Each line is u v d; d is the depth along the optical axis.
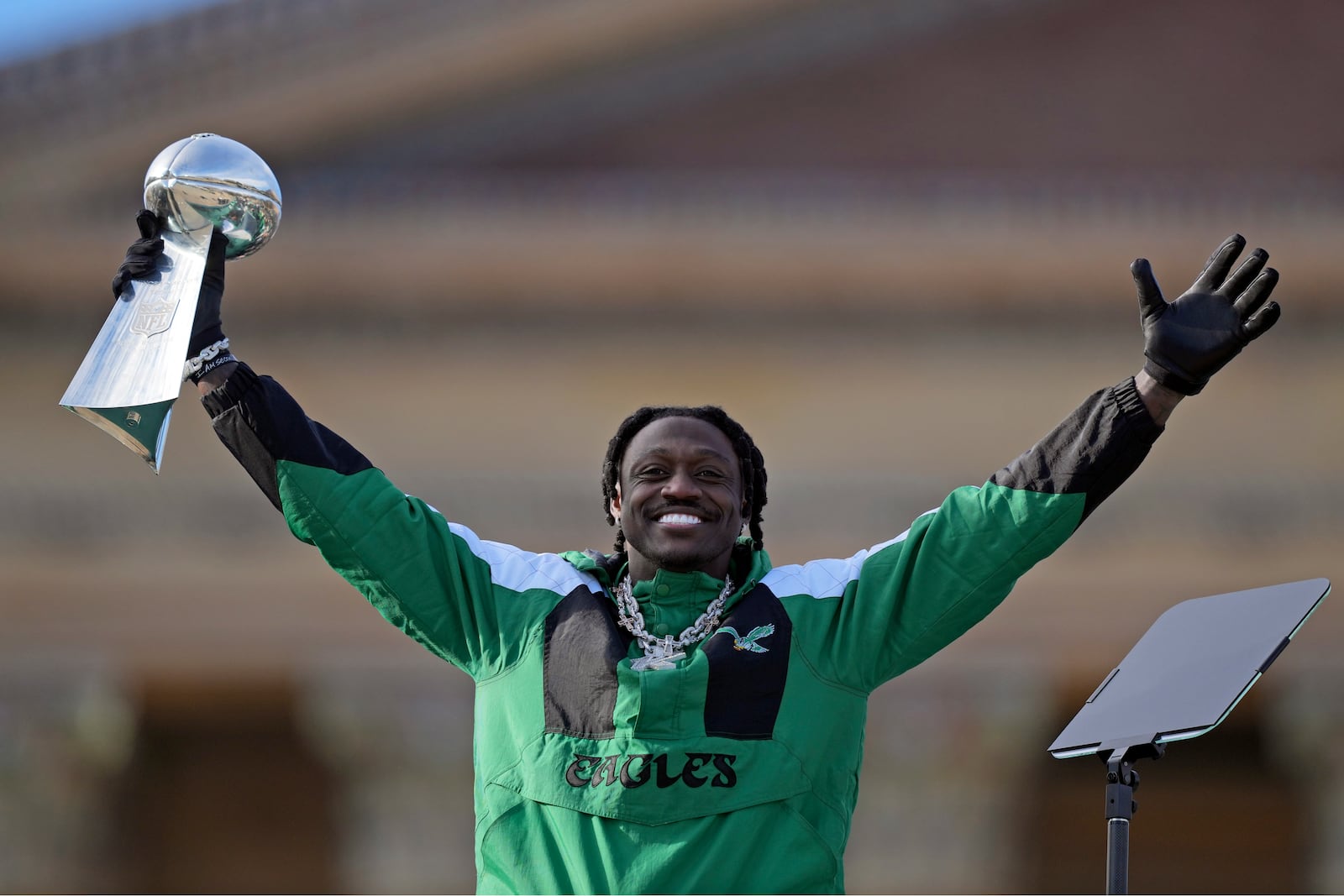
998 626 72.94
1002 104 75.19
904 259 72.62
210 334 19.27
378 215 72.94
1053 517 18.75
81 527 72.44
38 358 72.94
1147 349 18.98
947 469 72.88
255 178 19.48
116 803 74.12
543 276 73.38
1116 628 72.38
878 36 75.44
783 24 74.75
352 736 73.81
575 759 17.92
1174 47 75.56
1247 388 73.31
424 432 73.75
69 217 72.62
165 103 73.12
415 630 19.23
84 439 72.69
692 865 17.34
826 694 18.42
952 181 74.44
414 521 19.28
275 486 19.09
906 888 73.44
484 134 75.31
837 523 72.69
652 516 19.16
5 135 72.44
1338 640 72.56
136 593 72.62
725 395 73.88
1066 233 72.31
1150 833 75.88
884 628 18.77
